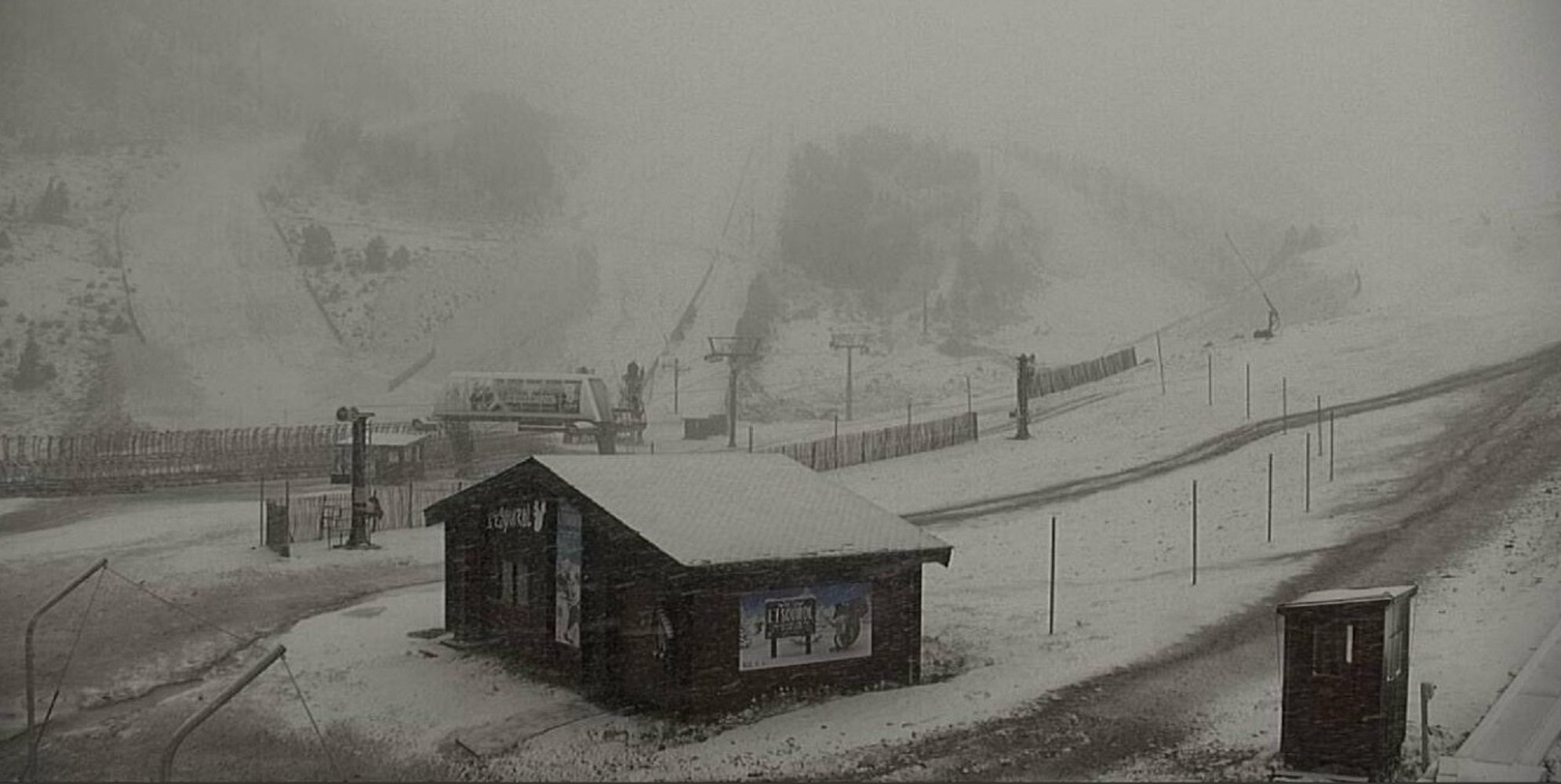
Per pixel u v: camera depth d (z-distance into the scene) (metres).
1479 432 46.66
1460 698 22.89
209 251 103.50
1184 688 25.09
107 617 34.19
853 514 26.98
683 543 23.61
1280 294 94.69
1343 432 50.16
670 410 83.81
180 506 51.16
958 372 97.00
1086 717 23.27
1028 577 36.72
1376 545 36.00
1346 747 18.97
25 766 22.11
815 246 126.25
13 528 46.97
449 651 29.42
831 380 95.06
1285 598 31.97
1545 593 29.17
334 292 101.19
